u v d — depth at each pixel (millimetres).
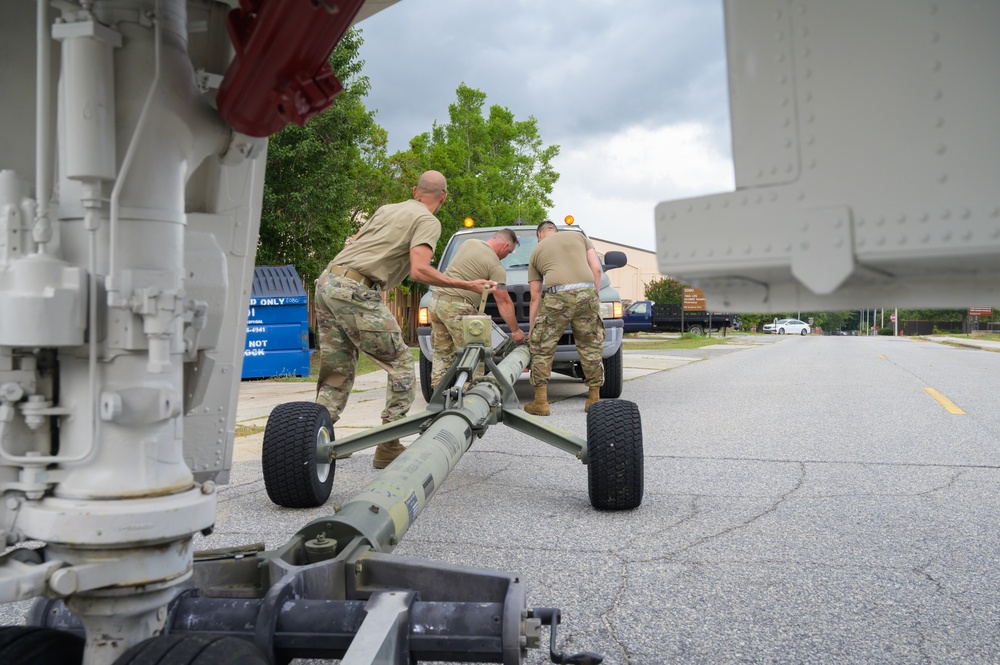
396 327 4777
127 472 1394
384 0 2070
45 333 1312
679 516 3994
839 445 6059
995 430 6801
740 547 3469
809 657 2367
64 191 1439
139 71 1442
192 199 1842
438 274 4812
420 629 1643
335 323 4781
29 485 1378
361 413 7855
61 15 1495
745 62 1233
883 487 4625
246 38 1455
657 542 3545
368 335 4688
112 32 1399
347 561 1863
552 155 33656
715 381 11727
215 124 1578
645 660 2352
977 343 32531
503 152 32000
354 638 1488
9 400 1373
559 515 4031
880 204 1110
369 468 5242
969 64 1055
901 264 1120
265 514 4027
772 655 2383
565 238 7297
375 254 4715
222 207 1871
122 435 1398
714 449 5891
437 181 5016
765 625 2609
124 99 1431
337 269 4727
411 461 2719
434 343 7492
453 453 3273
